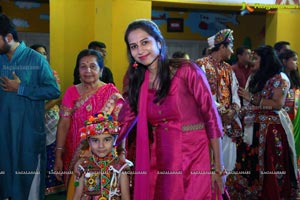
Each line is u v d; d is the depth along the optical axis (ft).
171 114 7.54
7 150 10.64
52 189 14.99
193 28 29.37
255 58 13.91
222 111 13.10
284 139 13.80
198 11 29.14
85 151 8.91
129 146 8.54
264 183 13.71
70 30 20.83
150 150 7.86
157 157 7.78
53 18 20.58
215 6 22.65
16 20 26.71
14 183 10.57
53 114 14.76
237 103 13.61
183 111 7.53
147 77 7.72
